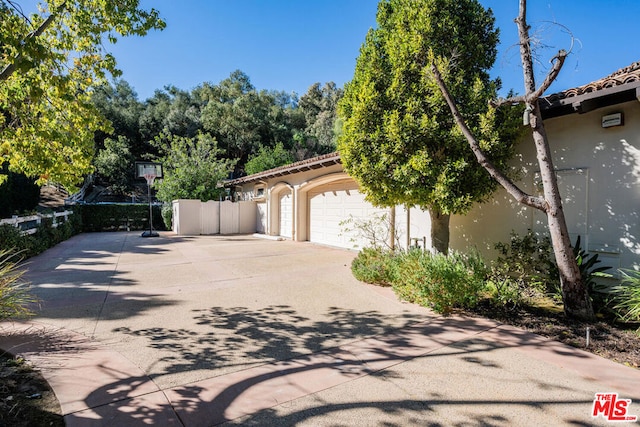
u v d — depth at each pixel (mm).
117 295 5988
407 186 5609
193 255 10578
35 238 10906
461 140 5371
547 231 6082
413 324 4602
